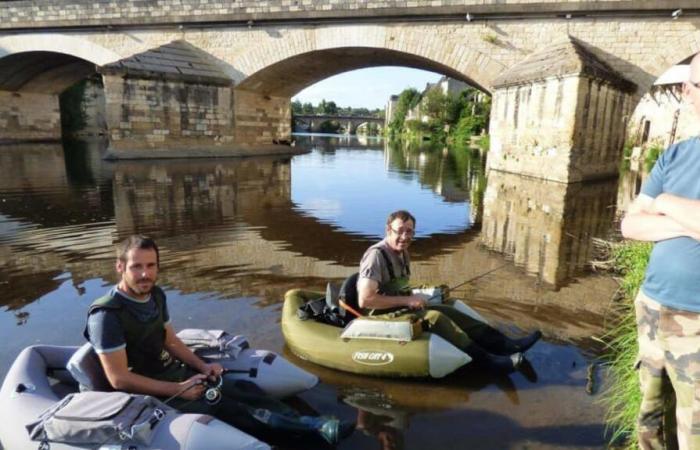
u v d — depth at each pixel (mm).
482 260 6648
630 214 2131
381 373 3580
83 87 40281
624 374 3336
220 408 2891
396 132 83500
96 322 2666
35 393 2727
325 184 14398
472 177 16875
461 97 59438
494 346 3881
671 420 2234
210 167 18594
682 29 17219
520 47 19391
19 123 33344
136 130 21453
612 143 17469
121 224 8492
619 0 17438
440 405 3258
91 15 24625
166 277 5711
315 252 6918
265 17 22469
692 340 1902
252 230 8250
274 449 2805
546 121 15938
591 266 6383
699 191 1865
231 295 5152
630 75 18078
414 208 10641
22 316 4582
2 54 26516
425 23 20594
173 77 22109
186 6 23453
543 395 3365
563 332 4355
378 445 2830
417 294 4258
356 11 21141
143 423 2354
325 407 3234
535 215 9938
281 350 3996
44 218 8906
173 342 3092
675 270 1927
